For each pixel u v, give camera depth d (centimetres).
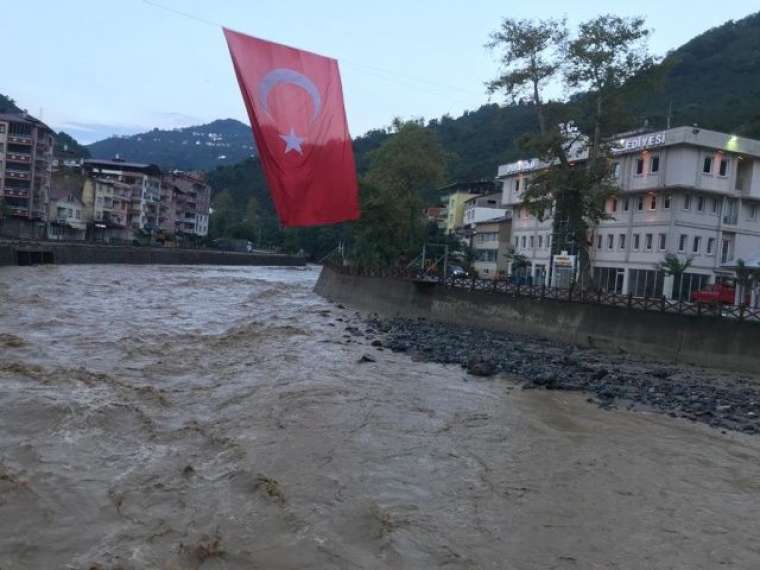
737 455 1485
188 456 1246
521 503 1123
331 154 1254
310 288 7119
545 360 2759
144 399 1655
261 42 1205
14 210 8931
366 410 1709
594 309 3353
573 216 4103
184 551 862
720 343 2802
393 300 4778
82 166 12619
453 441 1483
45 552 847
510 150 13012
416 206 6750
